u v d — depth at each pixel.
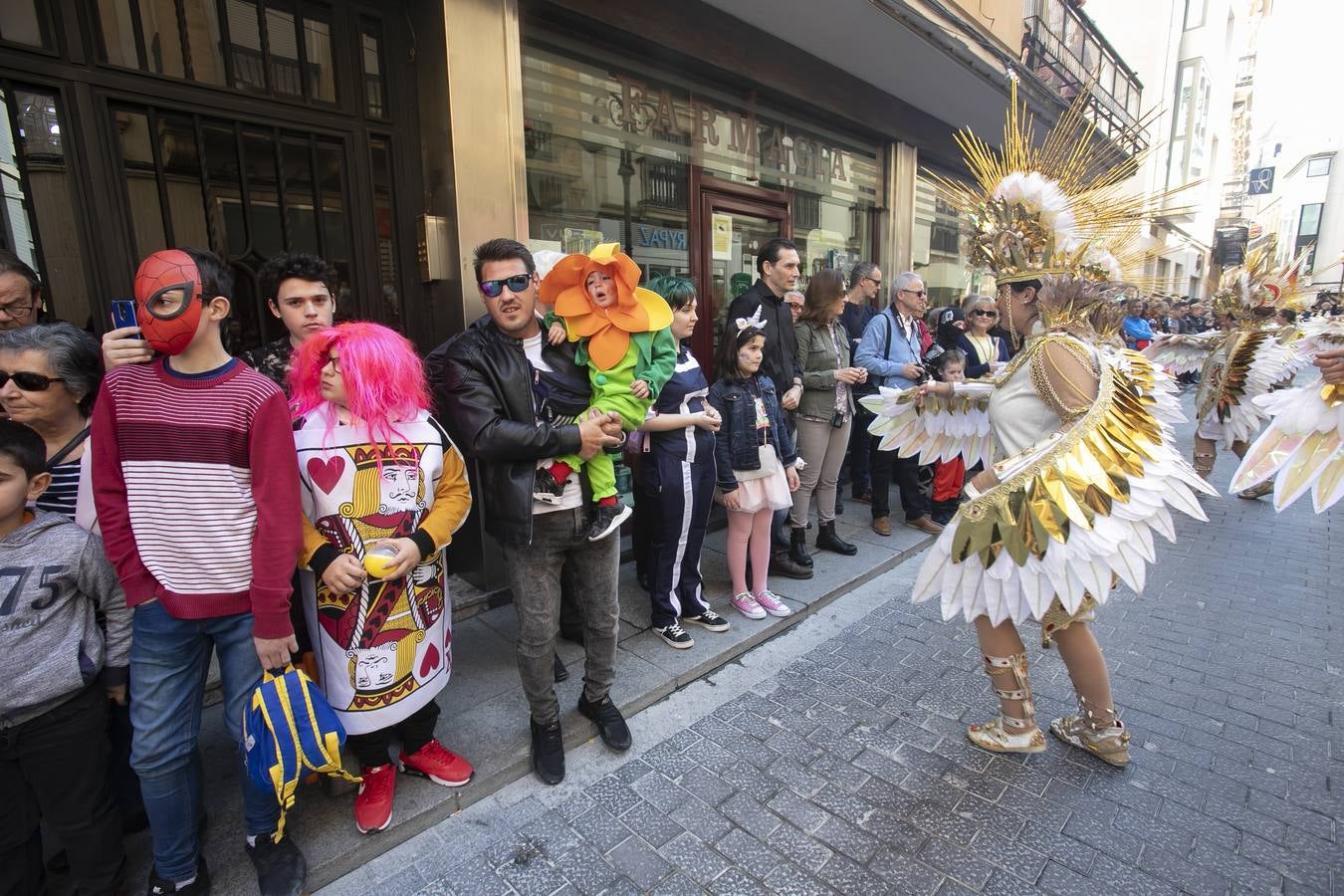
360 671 1.86
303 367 1.81
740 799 2.17
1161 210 2.20
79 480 1.78
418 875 1.88
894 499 5.62
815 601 3.56
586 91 3.90
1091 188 2.21
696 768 2.33
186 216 2.64
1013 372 2.24
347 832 1.97
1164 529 1.98
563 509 2.12
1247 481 2.63
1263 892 1.78
